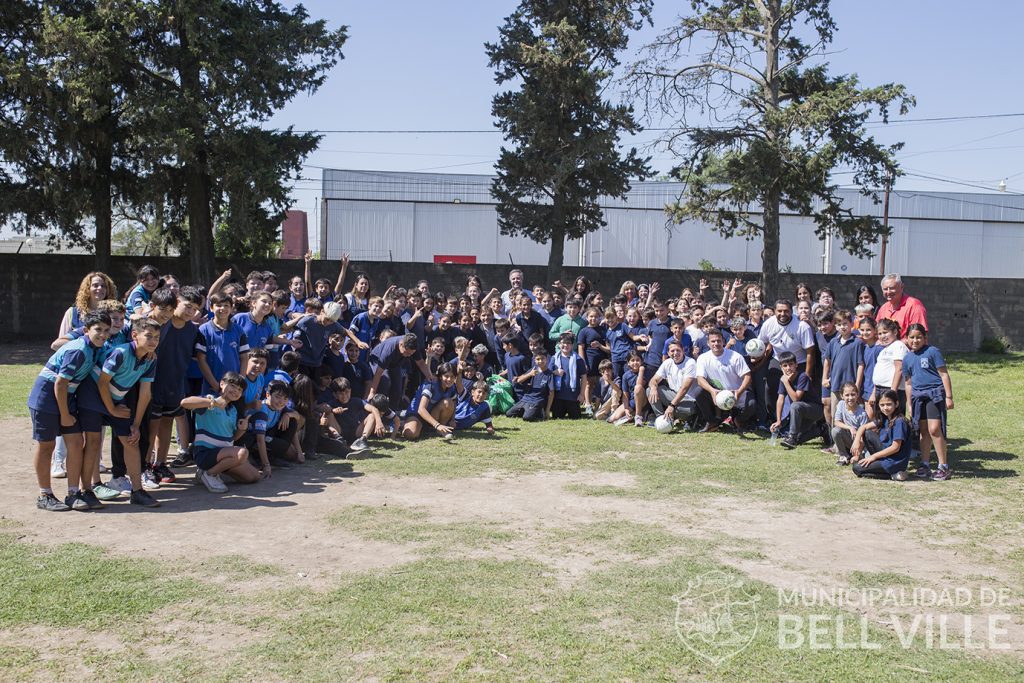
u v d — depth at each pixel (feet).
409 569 17.46
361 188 133.18
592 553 18.76
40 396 21.16
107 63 62.75
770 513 22.52
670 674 13.03
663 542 19.58
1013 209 141.49
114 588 16.12
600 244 134.10
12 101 65.57
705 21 73.26
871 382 29.96
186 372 25.41
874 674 13.17
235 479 25.22
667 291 82.12
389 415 33.83
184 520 20.99
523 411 38.58
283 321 32.81
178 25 65.92
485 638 14.17
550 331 43.09
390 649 13.71
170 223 82.12
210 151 69.77
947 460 29.76
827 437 32.30
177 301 24.38
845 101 65.77
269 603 15.55
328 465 27.81
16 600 15.46
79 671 12.84
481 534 20.04
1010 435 34.53
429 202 133.80
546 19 73.36
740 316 37.04
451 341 39.45
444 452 30.35
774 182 70.64
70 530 19.89
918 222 139.64
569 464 28.66
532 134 73.15
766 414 35.50
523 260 134.62
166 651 13.55
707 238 136.36
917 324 27.14
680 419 36.04
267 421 26.40
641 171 74.95
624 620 15.02
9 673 12.73
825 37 72.90
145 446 24.50
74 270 77.82
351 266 81.05
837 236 75.77
